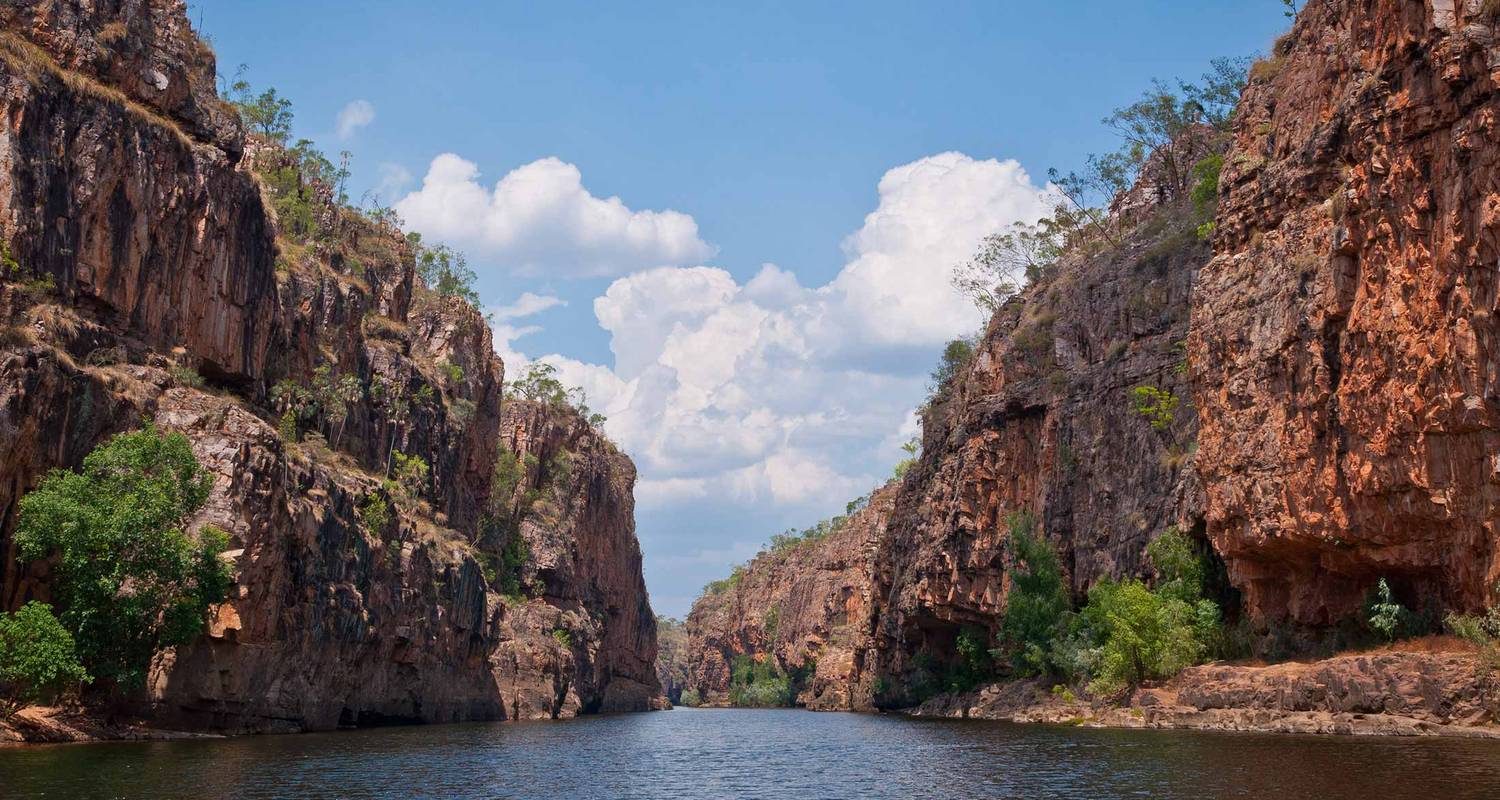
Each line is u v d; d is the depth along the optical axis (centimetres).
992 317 13250
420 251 17312
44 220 6512
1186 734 6222
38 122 6575
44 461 5916
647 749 7188
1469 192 5012
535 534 17038
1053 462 10669
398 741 7250
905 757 6072
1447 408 5138
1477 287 4988
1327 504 6022
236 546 6725
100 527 5631
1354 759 4341
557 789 4662
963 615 11819
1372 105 5647
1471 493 5169
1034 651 9756
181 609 6028
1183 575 8050
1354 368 5775
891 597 14438
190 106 8188
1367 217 5684
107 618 5734
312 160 14425
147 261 7425
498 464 16888
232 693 6875
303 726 7962
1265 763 4406
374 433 11956
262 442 7169
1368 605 6091
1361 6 6109
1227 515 6875
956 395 13725
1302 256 6419
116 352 6831
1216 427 7069
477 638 12125
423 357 14175
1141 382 9588
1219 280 7200
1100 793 3962
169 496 6019
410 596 10125
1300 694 5981
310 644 7988
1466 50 5009
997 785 4419
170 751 5522
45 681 5281
